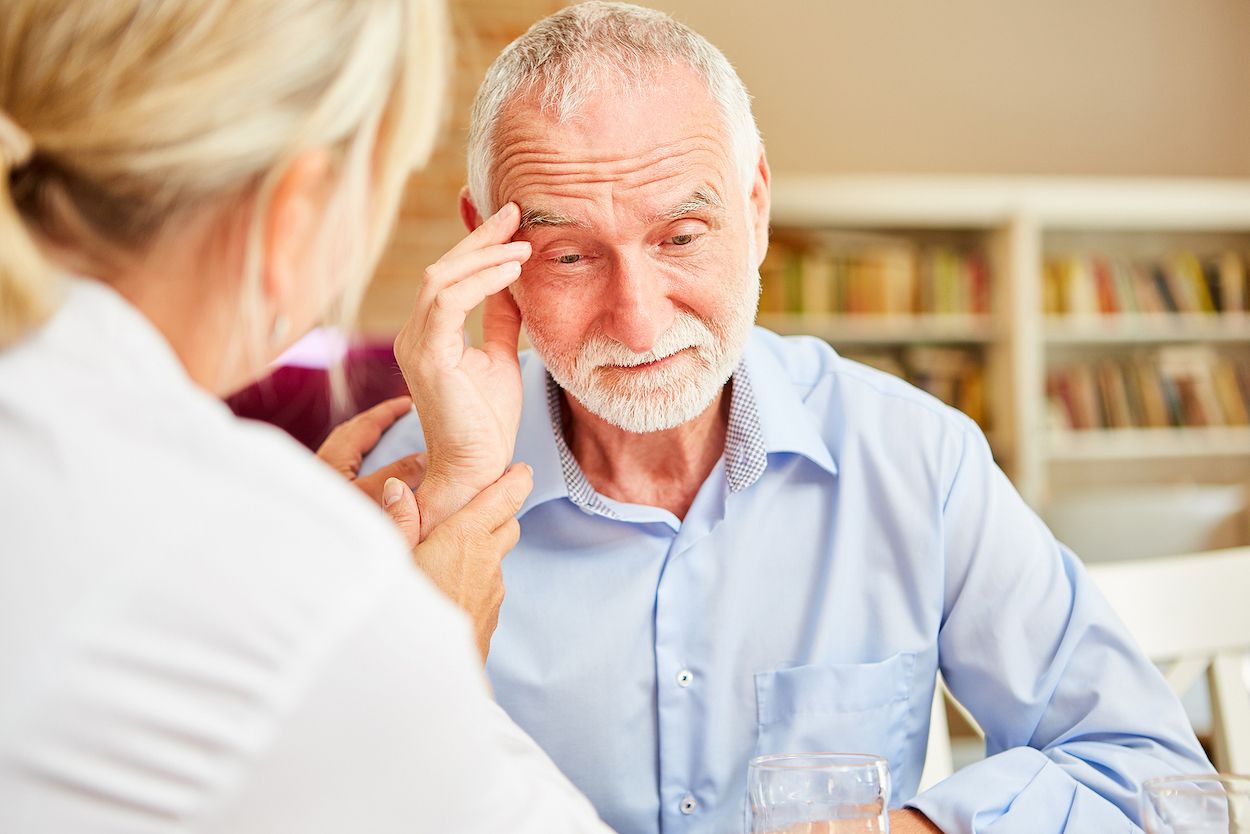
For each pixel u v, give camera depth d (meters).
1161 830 0.76
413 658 0.59
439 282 1.14
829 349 1.48
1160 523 3.74
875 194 5.12
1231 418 5.40
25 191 0.62
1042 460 5.29
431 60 0.70
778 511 1.34
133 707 0.53
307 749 0.56
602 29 1.17
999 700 1.27
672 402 1.22
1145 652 1.42
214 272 0.66
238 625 0.55
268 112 0.63
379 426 1.48
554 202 1.16
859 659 1.32
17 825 0.53
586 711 1.29
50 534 0.54
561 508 1.34
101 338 0.60
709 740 1.29
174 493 0.56
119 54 0.60
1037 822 1.03
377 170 0.71
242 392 2.34
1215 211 5.36
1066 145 5.29
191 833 0.55
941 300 5.28
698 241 1.18
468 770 0.61
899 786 1.31
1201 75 5.37
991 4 5.25
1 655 0.53
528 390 1.40
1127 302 5.38
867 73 5.19
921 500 1.33
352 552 0.59
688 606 1.31
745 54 5.13
